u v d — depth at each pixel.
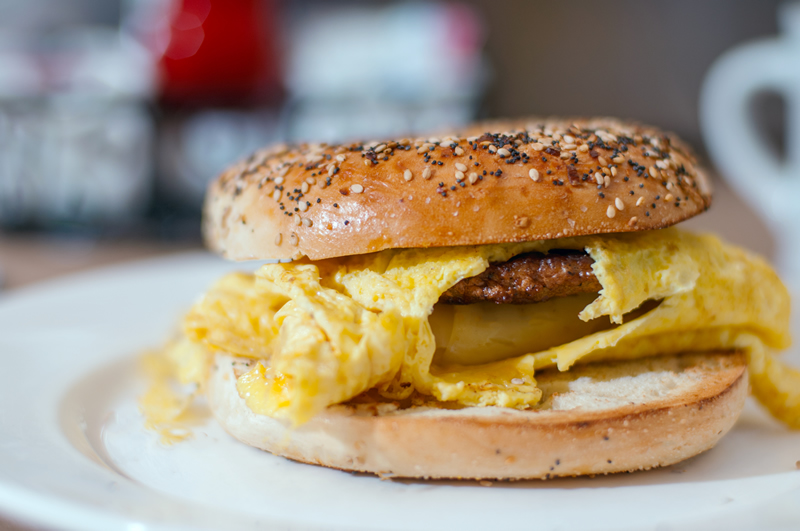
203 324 0.24
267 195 0.23
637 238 0.23
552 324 0.23
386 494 0.21
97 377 0.28
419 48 0.65
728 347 0.24
